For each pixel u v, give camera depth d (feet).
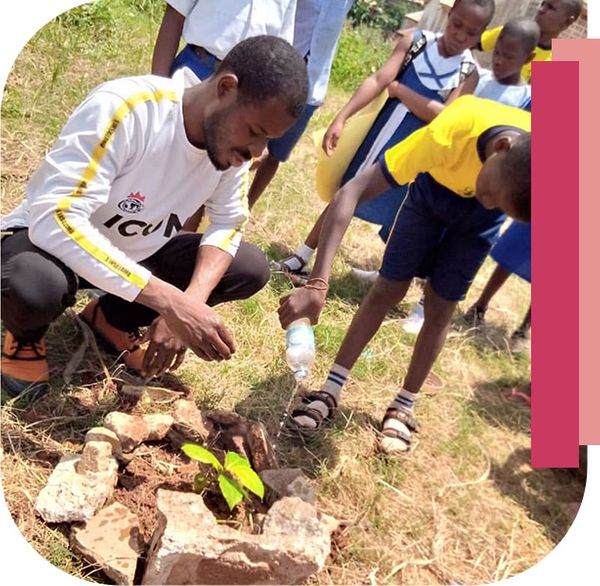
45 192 6.35
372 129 11.64
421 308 11.84
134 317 8.09
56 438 7.15
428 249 8.68
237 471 6.56
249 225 12.32
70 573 6.08
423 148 8.05
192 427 7.47
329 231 7.96
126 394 7.73
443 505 8.66
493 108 8.12
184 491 6.99
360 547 7.44
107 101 6.35
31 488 6.60
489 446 10.23
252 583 6.07
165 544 5.75
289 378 9.20
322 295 7.68
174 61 8.88
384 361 10.53
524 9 16.29
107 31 13.66
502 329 13.43
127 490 6.87
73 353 8.09
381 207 11.87
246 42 6.29
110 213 6.91
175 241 7.89
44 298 6.61
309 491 7.04
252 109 6.20
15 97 11.27
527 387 11.71
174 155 6.77
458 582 7.70
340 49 20.13
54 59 12.32
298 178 14.29
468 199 8.32
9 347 7.22
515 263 12.57
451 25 11.01
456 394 10.94
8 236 6.95
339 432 8.79
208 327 6.66
